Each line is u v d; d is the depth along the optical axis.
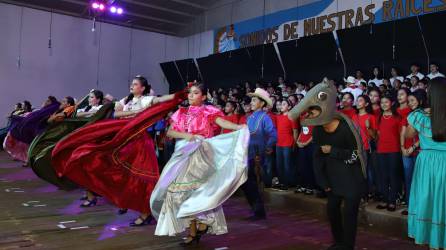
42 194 5.56
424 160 3.37
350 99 5.05
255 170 4.47
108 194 3.93
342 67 9.92
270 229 4.03
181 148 3.31
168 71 15.20
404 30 8.33
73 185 4.51
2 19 13.02
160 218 3.19
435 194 3.27
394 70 8.29
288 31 11.87
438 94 2.97
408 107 4.40
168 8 14.93
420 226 3.35
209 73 13.49
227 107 6.25
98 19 14.95
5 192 5.64
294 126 5.50
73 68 14.34
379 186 4.68
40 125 8.17
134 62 15.73
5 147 8.62
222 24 14.53
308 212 4.88
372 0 9.67
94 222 4.06
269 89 9.59
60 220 4.12
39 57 13.66
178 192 3.16
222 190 3.07
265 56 11.48
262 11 12.80
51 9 14.23
